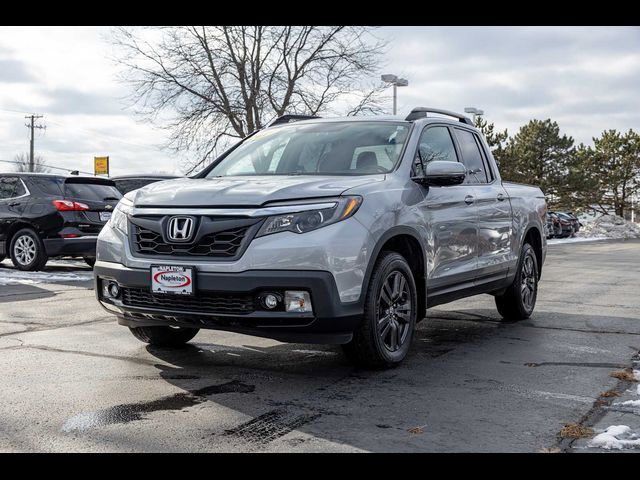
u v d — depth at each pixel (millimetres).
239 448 3148
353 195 4387
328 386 4242
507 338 5980
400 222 4680
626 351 5418
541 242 7301
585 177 57094
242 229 4207
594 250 23984
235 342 5578
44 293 8523
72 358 4914
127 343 5477
